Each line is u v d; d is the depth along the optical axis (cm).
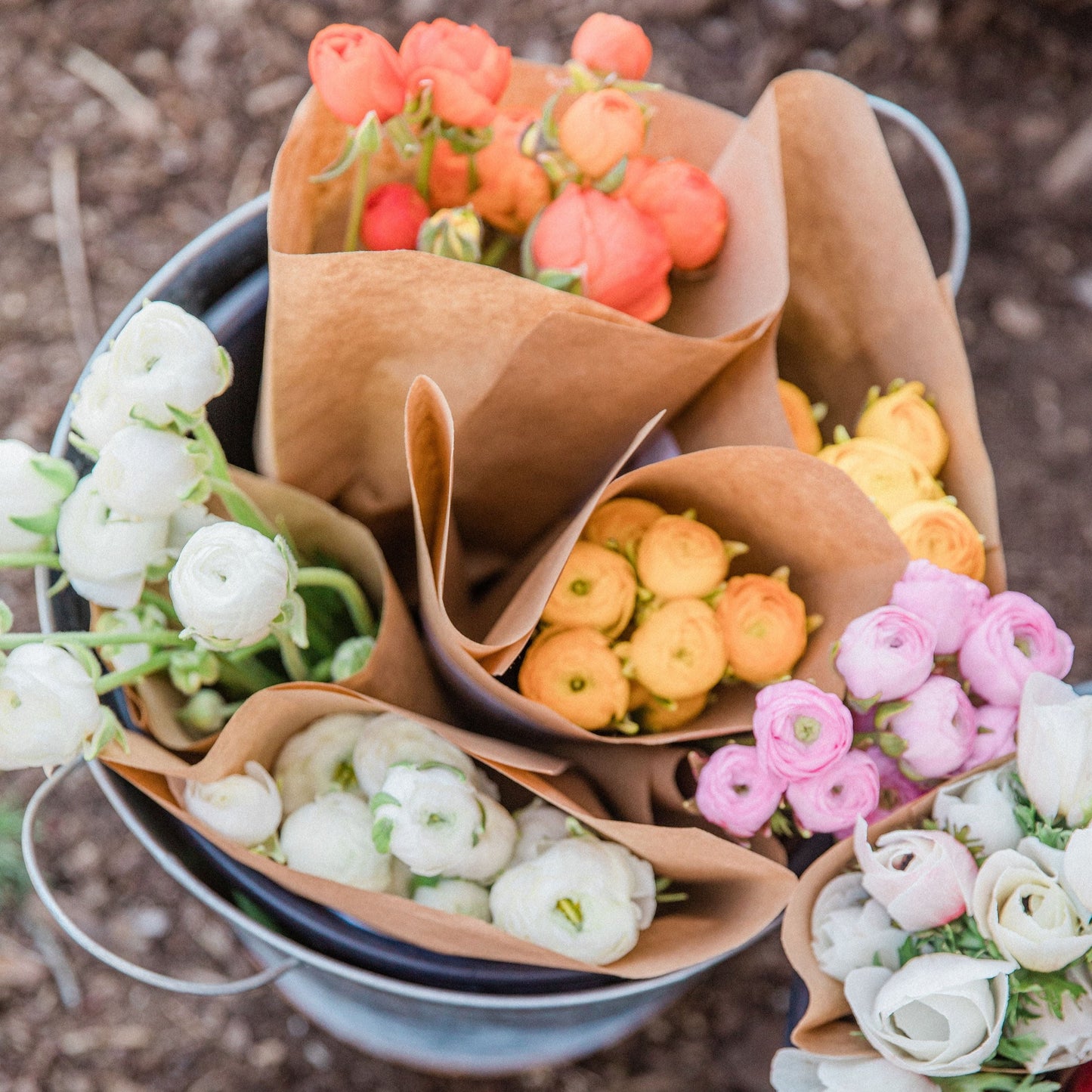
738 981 144
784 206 113
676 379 111
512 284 106
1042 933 101
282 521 112
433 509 111
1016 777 106
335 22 171
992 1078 105
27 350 160
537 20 174
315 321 107
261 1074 142
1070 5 180
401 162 113
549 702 109
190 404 102
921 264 113
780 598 110
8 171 165
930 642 106
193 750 110
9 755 101
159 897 145
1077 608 163
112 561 104
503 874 109
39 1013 142
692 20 176
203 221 166
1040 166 177
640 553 111
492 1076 141
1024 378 172
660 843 106
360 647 112
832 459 113
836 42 177
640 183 113
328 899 107
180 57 170
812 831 108
